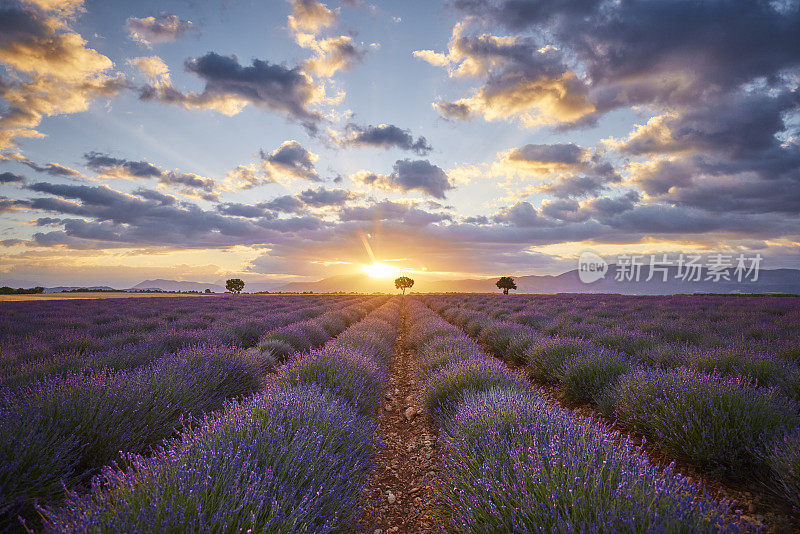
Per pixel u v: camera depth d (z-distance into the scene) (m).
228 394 5.53
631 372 5.98
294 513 2.28
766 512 3.04
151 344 8.16
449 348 8.56
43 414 3.47
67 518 2.11
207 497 2.23
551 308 20.31
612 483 2.41
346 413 4.16
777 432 3.55
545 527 2.18
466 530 2.50
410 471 4.41
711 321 13.41
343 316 18.41
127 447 3.52
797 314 13.41
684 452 3.86
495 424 3.63
